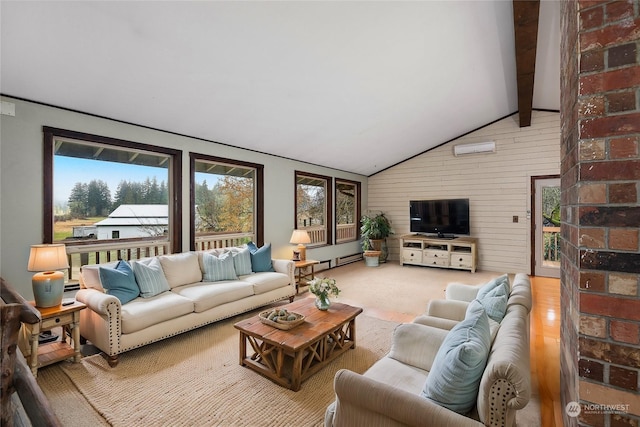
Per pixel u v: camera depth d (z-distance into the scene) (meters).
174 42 2.57
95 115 3.38
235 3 2.31
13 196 2.88
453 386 1.29
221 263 3.82
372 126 5.12
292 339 2.30
